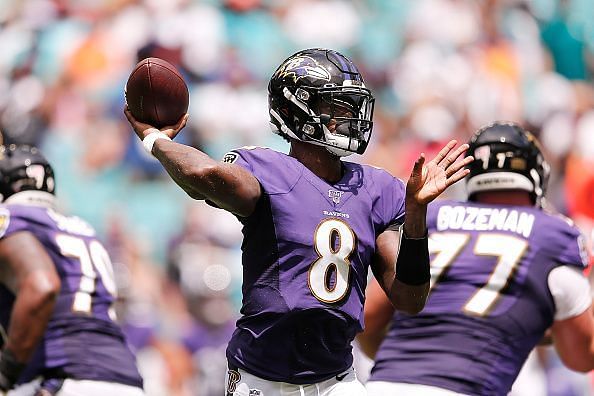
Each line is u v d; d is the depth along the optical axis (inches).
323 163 523.8
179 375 1181.1
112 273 681.0
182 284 1252.5
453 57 1723.7
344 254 511.5
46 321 594.2
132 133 1472.7
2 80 1574.8
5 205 639.1
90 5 1621.6
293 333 509.7
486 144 687.7
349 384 527.2
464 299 655.1
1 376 597.0
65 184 1461.6
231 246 1332.4
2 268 615.8
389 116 1606.8
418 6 1766.7
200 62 1562.5
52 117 1526.8
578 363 680.4
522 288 656.4
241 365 522.9
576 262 667.4
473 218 681.0
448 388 638.5
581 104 1784.0
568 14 1883.6
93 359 636.1
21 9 1636.3
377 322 689.6
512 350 652.7
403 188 542.3
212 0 1615.4
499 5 1820.9
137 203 1419.8
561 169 1619.1
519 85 1752.0
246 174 497.4
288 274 505.0
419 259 505.0
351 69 522.0
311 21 1694.1
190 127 1510.8
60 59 1567.4
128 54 1556.3
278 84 523.2
